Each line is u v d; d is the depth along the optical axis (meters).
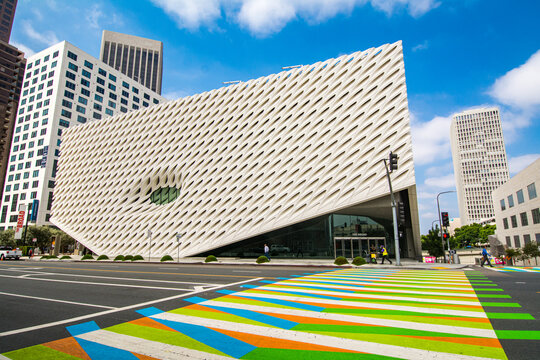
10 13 136.62
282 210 31.23
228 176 35.81
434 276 14.52
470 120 158.38
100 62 82.56
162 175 41.97
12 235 56.72
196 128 41.00
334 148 30.72
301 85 35.41
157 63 148.12
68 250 62.88
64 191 51.69
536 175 37.72
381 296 8.95
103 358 4.52
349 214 30.97
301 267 22.44
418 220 27.98
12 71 90.31
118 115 49.69
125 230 40.53
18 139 74.75
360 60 32.81
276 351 4.63
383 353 4.49
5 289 11.41
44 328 6.20
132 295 9.79
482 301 8.15
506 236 48.38
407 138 27.27
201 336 5.44
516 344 4.84
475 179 151.50
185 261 30.70
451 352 4.51
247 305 7.88
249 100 38.41
